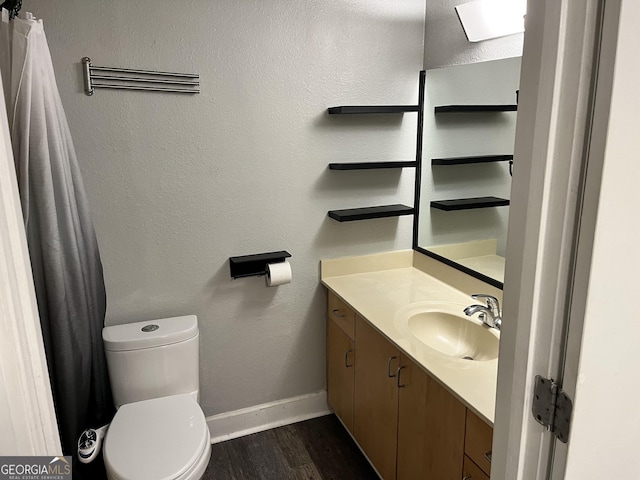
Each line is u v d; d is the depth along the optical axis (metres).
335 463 2.18
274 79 2.04
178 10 1.84
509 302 0.84
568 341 0.73
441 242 2.27
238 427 2.39
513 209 0.80
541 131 0.71
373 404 1.95
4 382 0.63
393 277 2.37
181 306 2.13
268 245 2.21
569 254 0.71
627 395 0.79
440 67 2.17
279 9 1.98
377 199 2.37
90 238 1.80
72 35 1.73
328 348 2.44
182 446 1.64
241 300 2.24
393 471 1.83
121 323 2.05
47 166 1.54
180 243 2.06
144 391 1.94
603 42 0.62
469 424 1.33
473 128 1.98
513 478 0.87
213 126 1.99
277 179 2.15
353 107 2.08
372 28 2.16
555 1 0.66
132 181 1.92
